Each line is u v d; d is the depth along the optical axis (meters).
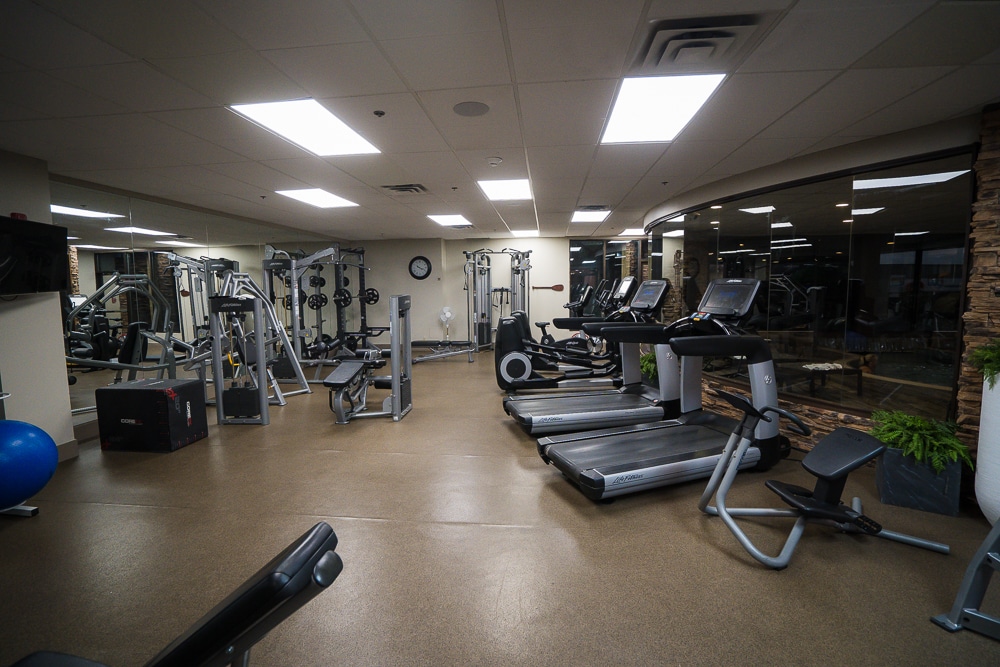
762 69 2.39
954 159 3.08
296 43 2.11
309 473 3.33
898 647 1.65
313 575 0.87
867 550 2.29
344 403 5.68
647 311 4.59
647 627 1.76
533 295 10.52
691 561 2.20
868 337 3.94
